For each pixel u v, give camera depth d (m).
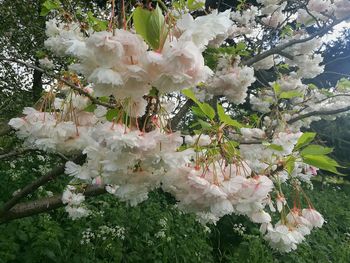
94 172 1.34
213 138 1.66
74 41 1.11
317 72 4.36
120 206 5.44
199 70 1.11
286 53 4.22
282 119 2.65
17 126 1.65
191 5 1.55
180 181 1.43
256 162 2.29
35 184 2.21
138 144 1.17
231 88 3.57
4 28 7.11
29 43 6.96
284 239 1.92
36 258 4.02
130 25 1.40
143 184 1.34
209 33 1.14
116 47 1.04
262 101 4.67
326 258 6.41
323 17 4.11
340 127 12.34
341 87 4.27
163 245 5.12
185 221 5.92
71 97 1.67
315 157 1.66
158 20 1.11
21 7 7.13
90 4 6.62
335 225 8.29
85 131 1.63
